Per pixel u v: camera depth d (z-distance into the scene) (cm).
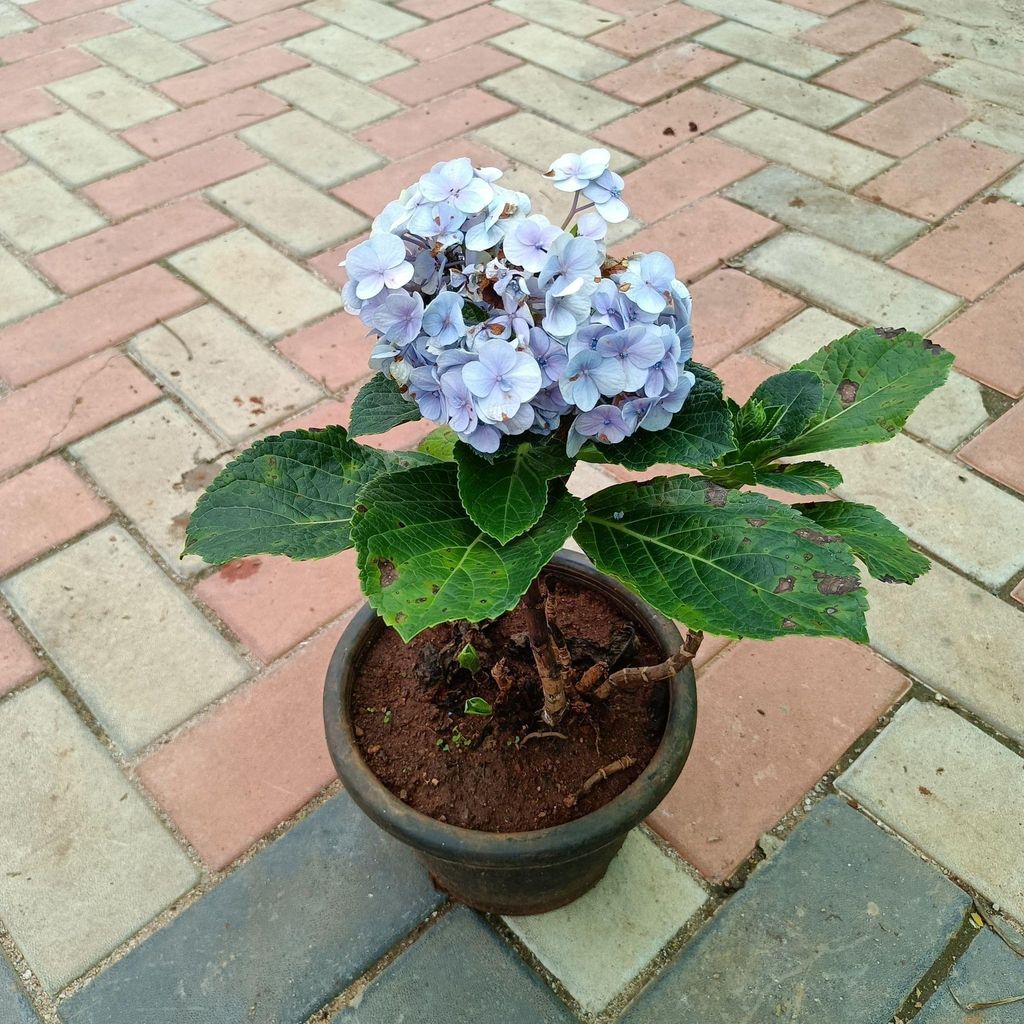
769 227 119
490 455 47
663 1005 65
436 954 68
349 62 152
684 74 147
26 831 73
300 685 81
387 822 57
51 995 66
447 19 164
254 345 106
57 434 98
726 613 44
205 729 78
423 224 45
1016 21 159
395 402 52
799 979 66
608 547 48
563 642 62
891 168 127
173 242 118
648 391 44
